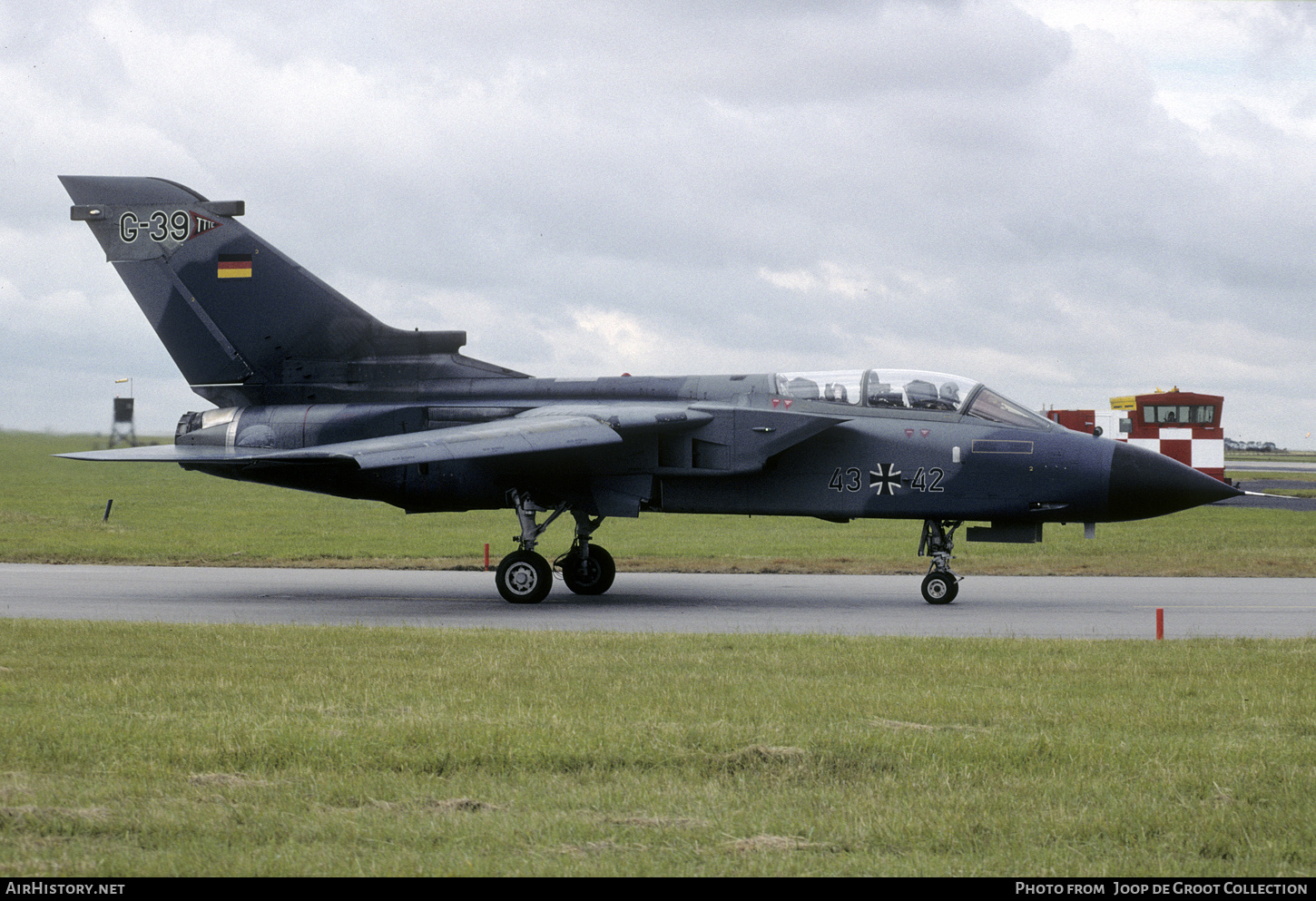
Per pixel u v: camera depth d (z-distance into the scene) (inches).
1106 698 704.4
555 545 2287.2
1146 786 512.4
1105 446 1374.3
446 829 449.4
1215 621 1203.9
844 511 1408.7
